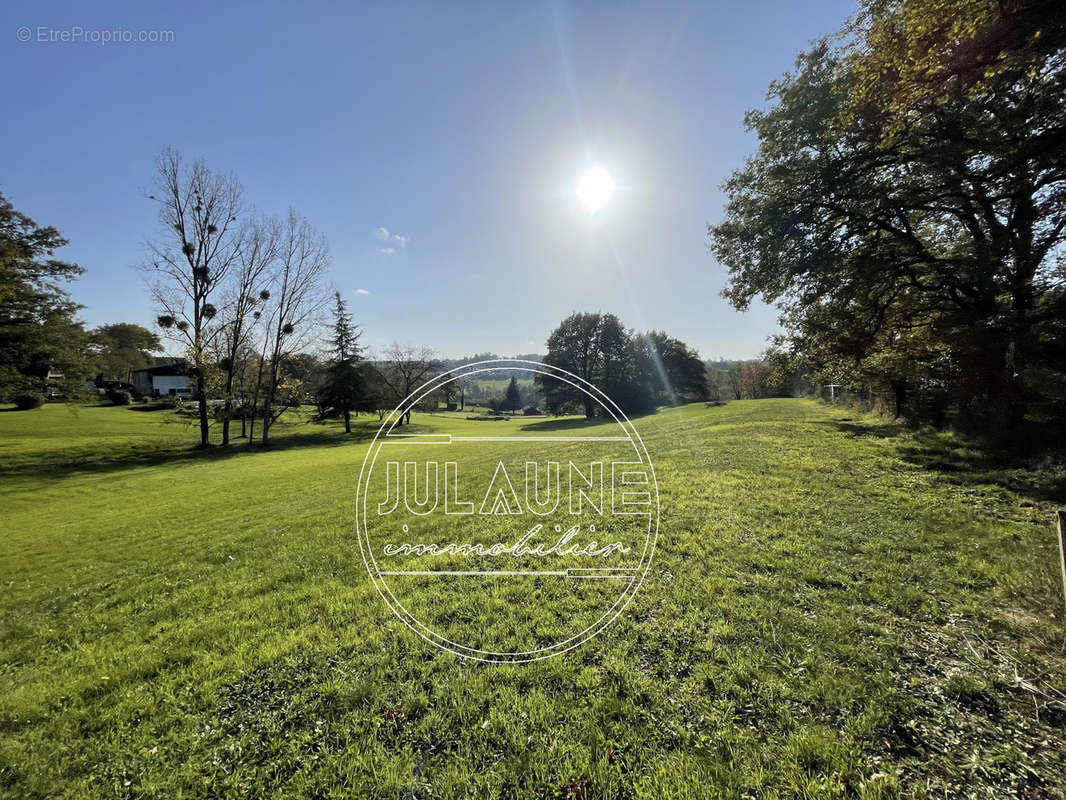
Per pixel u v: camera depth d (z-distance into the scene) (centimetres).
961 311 1119
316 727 270
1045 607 341
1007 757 219
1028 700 254
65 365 2269
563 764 232
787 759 225
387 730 264
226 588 521
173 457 2409
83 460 2264
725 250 1420
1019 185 971
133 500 1309
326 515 825
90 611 512
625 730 250
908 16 629
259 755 254
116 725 292
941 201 1141
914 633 322
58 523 1070
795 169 1173
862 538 502
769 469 846
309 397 3541
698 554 484
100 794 239
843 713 252
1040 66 708
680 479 806
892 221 1216
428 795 221
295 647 361
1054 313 948
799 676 283
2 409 3762
